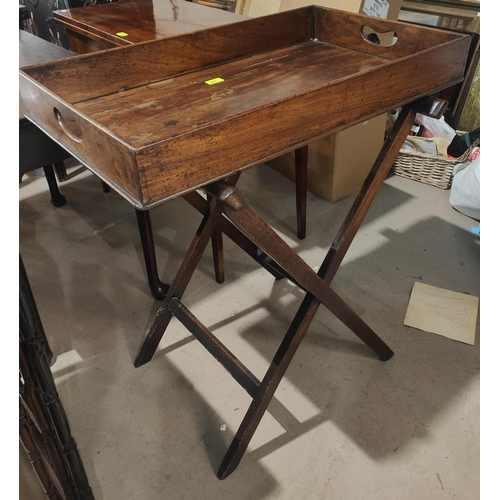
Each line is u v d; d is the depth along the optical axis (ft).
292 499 4.76
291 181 9.75
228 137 3.39
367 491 4.81
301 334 4.88
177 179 3.24
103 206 9.10
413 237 8.21
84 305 6.94
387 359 6.11
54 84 4.45
